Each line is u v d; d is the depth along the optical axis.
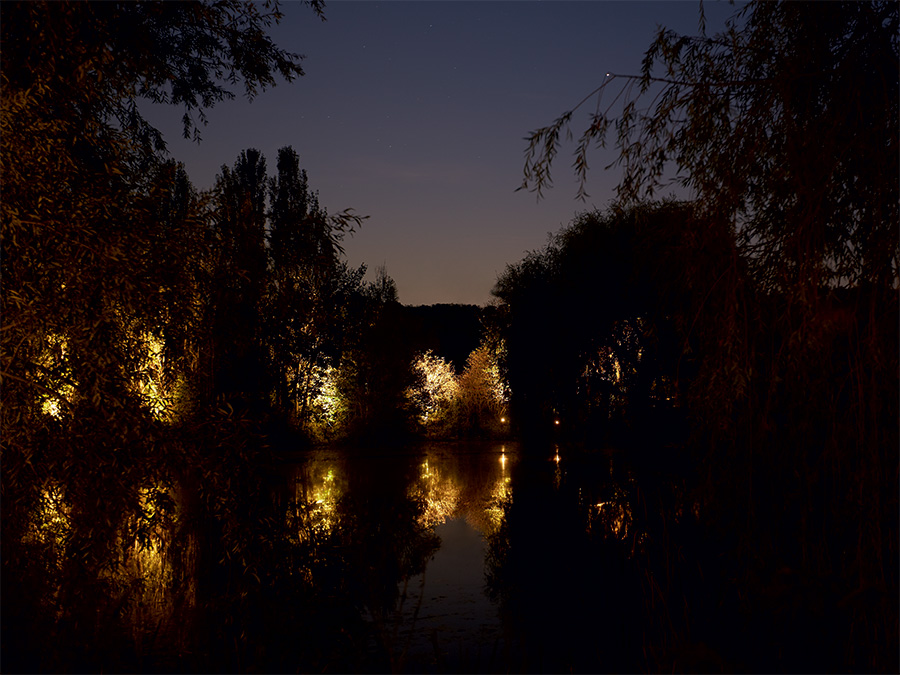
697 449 3.82
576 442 17.62
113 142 4.50
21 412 3.81
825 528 3.33
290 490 14.09
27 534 3.95
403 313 27.44
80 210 4.06
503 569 7.72
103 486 3.86
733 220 3.48
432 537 9.59
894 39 3.20
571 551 8.14
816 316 3.05
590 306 15.71
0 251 3.85
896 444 3.06
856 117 3.25
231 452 4.40
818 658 3.22
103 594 4.65
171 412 4.39
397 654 5.14
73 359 3.88
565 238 17.19
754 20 3.64
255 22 5.35
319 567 7.54
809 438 3.37
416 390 27.97
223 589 6.14
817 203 3.21
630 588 6.31
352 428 25.55
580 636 5.39
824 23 3.43
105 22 4.29
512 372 19.97
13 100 3.75
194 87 5.99
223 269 4.79
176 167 4.73
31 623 3.87
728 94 3.53
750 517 3.52
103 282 3.90
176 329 4.41
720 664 3.36
